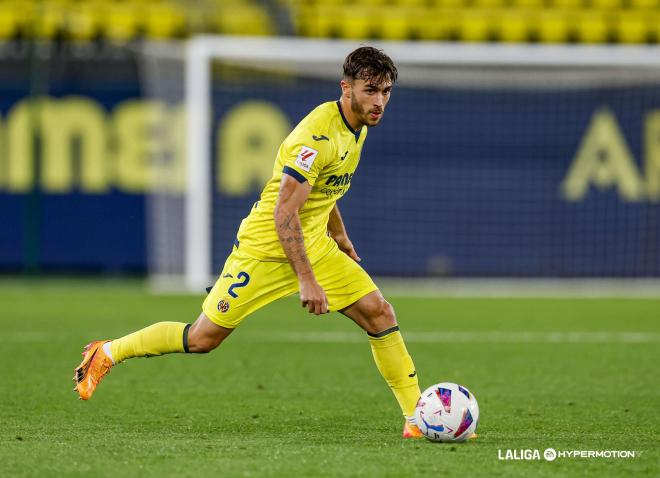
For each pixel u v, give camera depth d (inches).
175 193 2263.8
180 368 1136.2
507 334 1469.0
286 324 1577.3
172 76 2278.5
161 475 593.0
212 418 840.3
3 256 2252.7
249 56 2151.8
